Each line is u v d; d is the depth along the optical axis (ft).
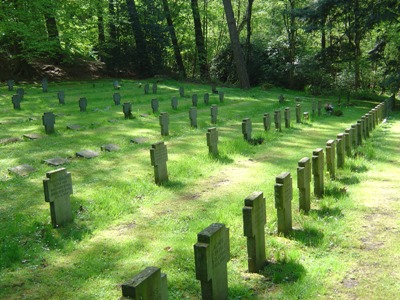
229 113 70.08
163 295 13.84
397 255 20.80
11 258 21.18
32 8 97.09
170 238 23.50
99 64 132.77
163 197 30.40
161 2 131.34
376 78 125.80
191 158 40.14
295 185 32.35
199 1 147.84
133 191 31.01
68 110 66.03
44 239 23.47
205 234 15.60
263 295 17.48
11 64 107.24
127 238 23.67
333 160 34.58
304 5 126.72
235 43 118.32
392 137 53.67
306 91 122.42
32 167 36.65
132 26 127.65
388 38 94.53
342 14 99.55
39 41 100.17
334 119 69.31
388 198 29.48
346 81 122.11
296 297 17.04
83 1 108.27
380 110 68.80
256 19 144.46
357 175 35.53
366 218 25.85
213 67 144.25
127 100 79.71
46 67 115.14
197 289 18.37
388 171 36.81
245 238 23.09
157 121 60.08
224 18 155.53
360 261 20.30
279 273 19.21
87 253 21.89
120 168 37.17
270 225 24.56
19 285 18.86
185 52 152.97
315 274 18.88
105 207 28.02
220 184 33.37
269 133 52.60
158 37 128.88
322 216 26.32
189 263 20.47
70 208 25.94
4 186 32.04
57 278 19.48
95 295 18.03
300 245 22.17
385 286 17.88
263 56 135.44
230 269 19.81
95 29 125.08
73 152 41.83
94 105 71.97
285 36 129.39
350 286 17.97
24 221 25.64
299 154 42.73
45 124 49.14
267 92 111.04
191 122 56.18
